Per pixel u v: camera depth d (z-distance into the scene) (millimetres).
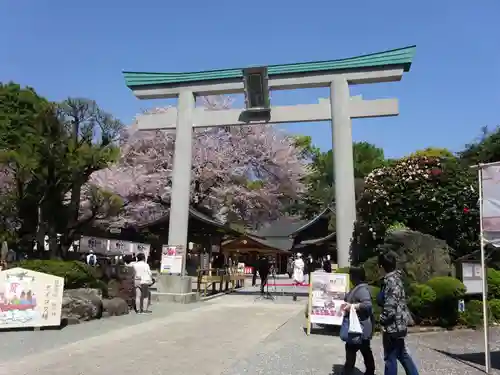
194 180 35000
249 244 24672
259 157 36969
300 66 16766
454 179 12578
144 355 7199
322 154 56188
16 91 23078
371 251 13414
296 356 7301
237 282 23688
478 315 10234
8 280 9430
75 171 13367
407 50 16078
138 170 35125
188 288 16234
